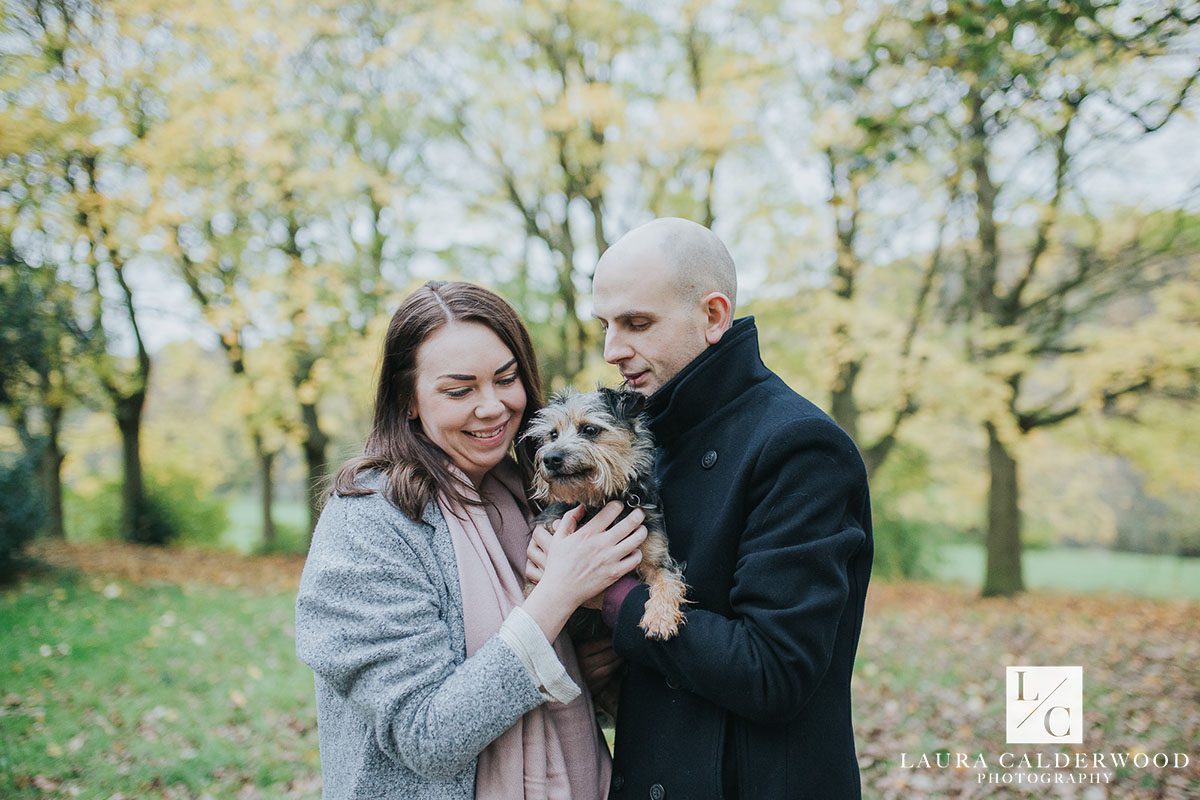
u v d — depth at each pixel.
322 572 1.78
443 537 1.91
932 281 12.50
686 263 2.00
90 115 9.20
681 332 2.02
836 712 1.88
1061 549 23.98
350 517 1.87
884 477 15.78
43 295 10.55
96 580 10.65
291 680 6.48
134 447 16.58
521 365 2.21
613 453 2.29
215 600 9.80
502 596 1.91
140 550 15.50
